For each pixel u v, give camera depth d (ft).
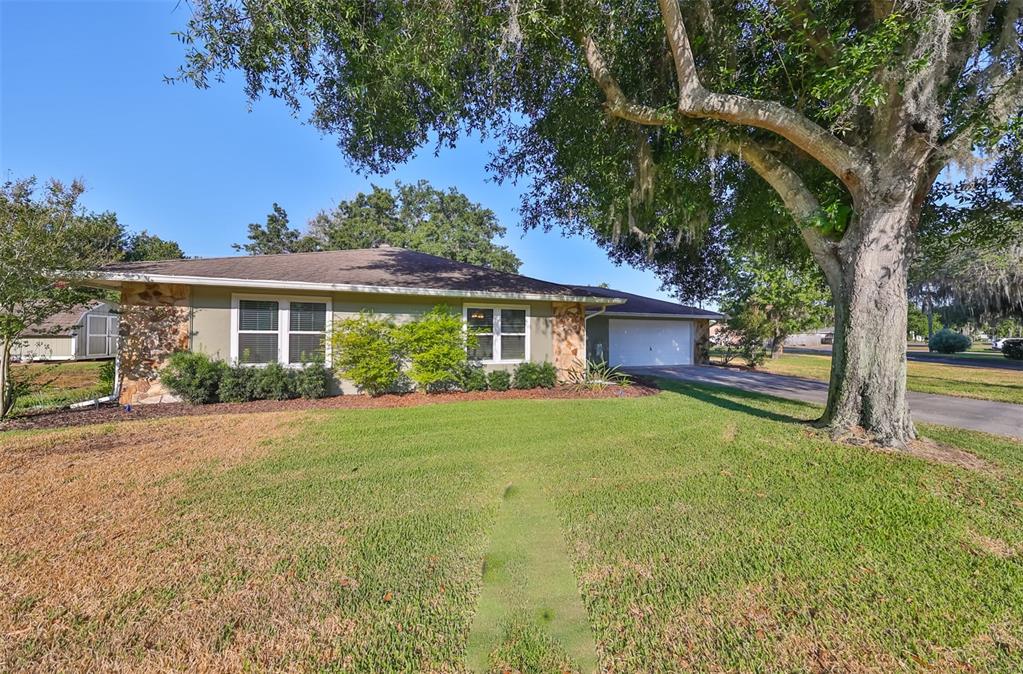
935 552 9.55
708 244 52.95
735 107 17.76
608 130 23.79
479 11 16.72
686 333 65.92
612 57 20.79
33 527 10.50
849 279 18.94
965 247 28.73
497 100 22.61
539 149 28.68
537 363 36.99
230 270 30.66
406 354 32.30
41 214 21.66
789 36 17.81
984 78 15.47
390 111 20.29
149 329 27.22
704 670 6.21
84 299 26.14
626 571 8.75
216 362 27.94
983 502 12.30
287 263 35.40
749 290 61.31
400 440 18.94
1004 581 8.46
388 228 110.11
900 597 7.95
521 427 21.48
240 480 13.91
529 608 7.57
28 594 7.84
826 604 7.73
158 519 11.01
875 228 18.02
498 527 10.71
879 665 6.32
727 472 14.80
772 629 7.07
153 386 27.40
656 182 24.63
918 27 13.60
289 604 7.66
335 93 20.06
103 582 8.24
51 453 16.76
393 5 15.58
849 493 12.92
